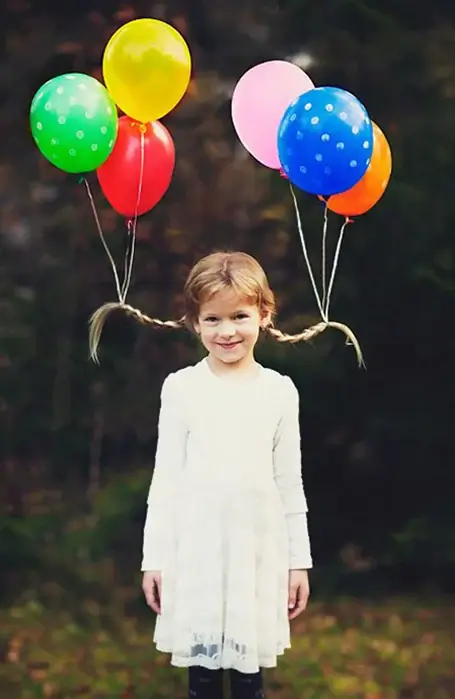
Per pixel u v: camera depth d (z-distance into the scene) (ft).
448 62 20.48
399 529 20.56
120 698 15.37
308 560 9.77
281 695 15.46
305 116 10.55
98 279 23.09
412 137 19.89
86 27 23.26
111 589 19.93
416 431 20.30
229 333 9.53
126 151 11.27
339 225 20.04
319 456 20.65
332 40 20.88
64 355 23.04
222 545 9.46
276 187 21.49
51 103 10.74
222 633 9.44
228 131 22.89
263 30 22.45
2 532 20.79
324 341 20.25
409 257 19.70
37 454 22.98
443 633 18.06
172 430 9.77
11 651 17.33
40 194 23.40
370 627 18.38
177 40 10.96
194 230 22.94
